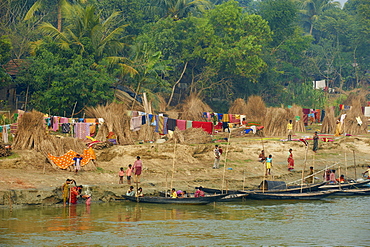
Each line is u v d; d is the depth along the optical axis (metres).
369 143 190.75
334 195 125.19
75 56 184.12
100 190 103.88
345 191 124.69
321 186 126.25
